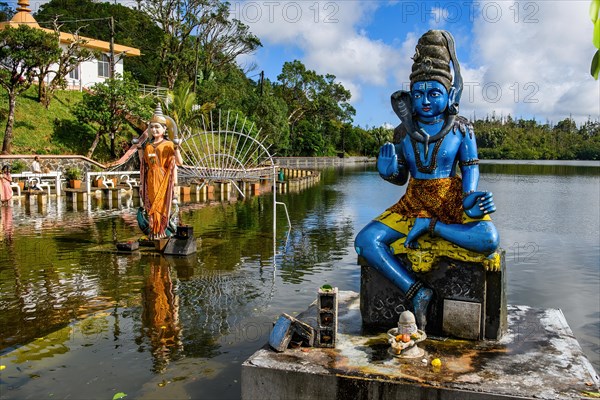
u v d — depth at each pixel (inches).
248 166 981.8
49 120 1141.1
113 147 1171.9
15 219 655.8
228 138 1253.7
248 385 175.6
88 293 325.7
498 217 772.0
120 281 355.6
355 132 3444.9
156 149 457.1
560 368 172.4
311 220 697.6
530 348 190.4
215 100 1427.2
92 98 1069.1
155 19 1632.6
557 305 331.3
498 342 196.2
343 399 165.9
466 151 209.0
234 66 2027.6
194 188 1021.8
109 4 1870.1
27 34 943.0
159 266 402.9
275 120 1674.5
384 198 1056.2
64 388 195.5
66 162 1009.5
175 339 246.2
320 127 2854.3
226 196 1039.6
